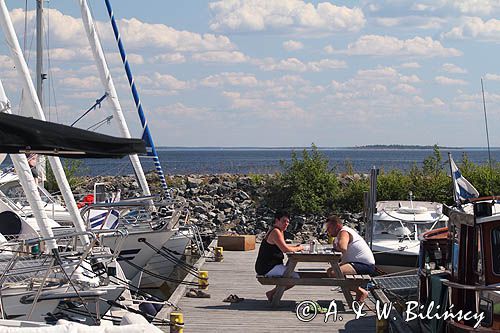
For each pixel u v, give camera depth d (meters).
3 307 10.94
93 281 11.58
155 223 17.44
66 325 7.57
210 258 19.42
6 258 12.20
